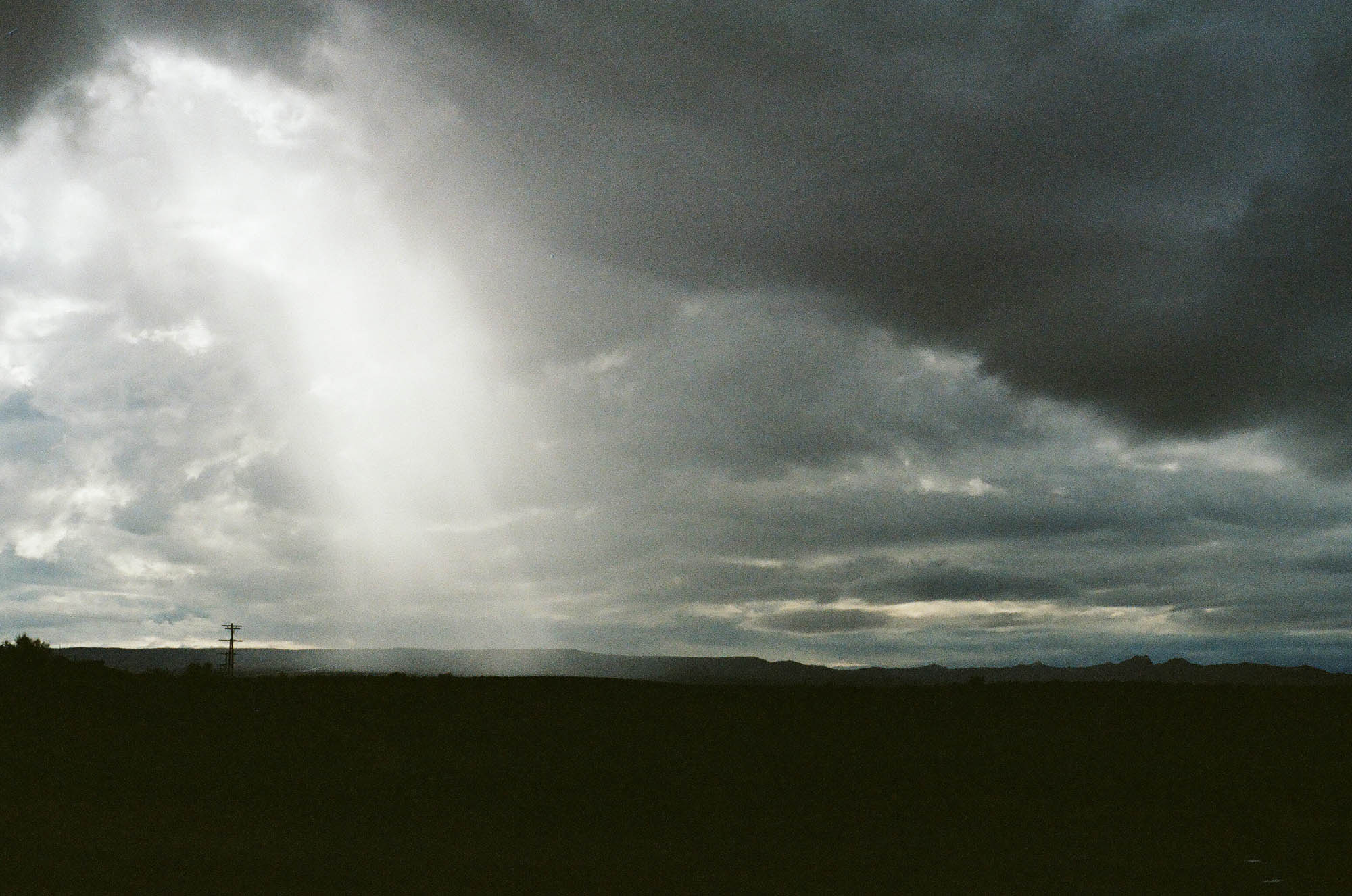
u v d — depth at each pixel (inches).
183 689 1747.0
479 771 1213.1
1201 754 1379.2
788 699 1859.0
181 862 668.7
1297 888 684.1
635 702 1824.6
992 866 747.4
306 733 1438.2
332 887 617.6
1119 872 732.7
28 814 836.6
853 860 767.1
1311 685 2053.4
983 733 1547.7
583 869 713.6
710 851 796.6
